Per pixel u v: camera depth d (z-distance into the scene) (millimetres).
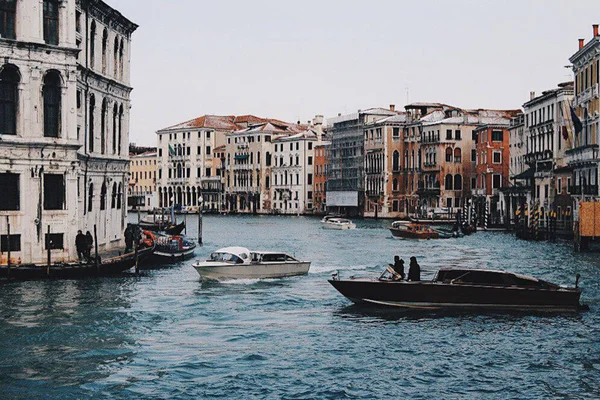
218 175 154875
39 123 33375
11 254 33031
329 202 131750
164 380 19531
